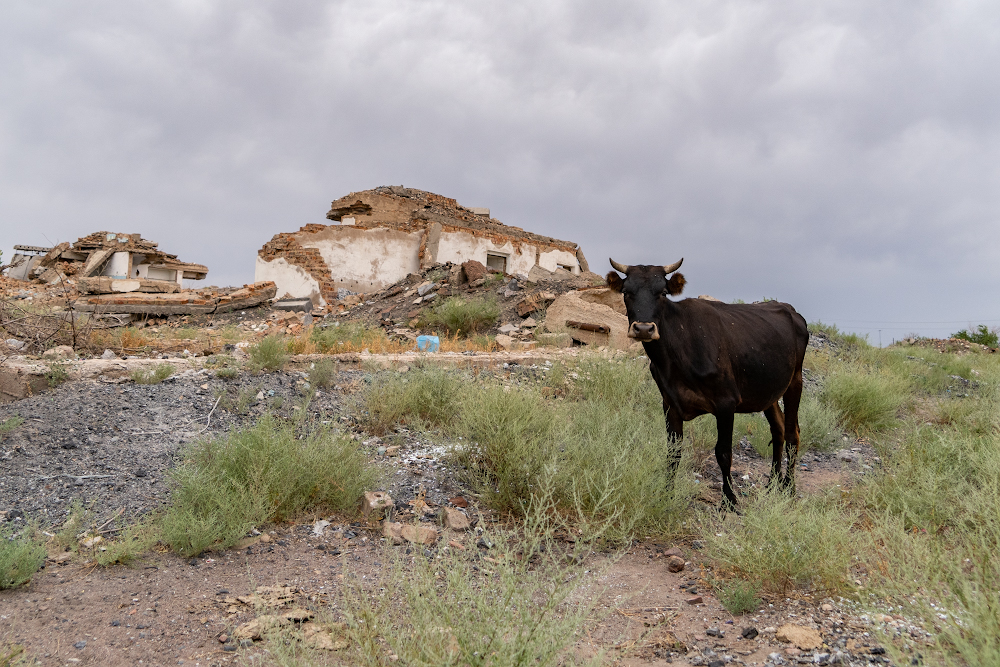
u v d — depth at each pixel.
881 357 13.41
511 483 4.74
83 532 4.13
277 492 4.52
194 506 4.30
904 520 4.12
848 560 3.49
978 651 2.42
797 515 3.67
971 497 4.12
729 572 3.68
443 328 15.62
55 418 5.79
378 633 2.61
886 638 2.54
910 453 5.25
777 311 6.13
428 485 5.21
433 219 25.56
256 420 6.32
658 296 4.96
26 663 2.65
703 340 5.05
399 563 2.88
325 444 5.00
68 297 21.12
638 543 4.35
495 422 5.24
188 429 5.94
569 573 3.68
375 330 14.88
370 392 7.05
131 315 19.16
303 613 3.05
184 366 7.64
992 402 8.37
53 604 3.24
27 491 4.65
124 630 3.00
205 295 21.12
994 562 2.96
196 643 2.89
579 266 31.44
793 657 2.78
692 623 3.17
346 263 24.08
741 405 5.46
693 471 5.96
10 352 8.47
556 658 2.43
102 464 5.14
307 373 7.89
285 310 20.66
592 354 9.21
